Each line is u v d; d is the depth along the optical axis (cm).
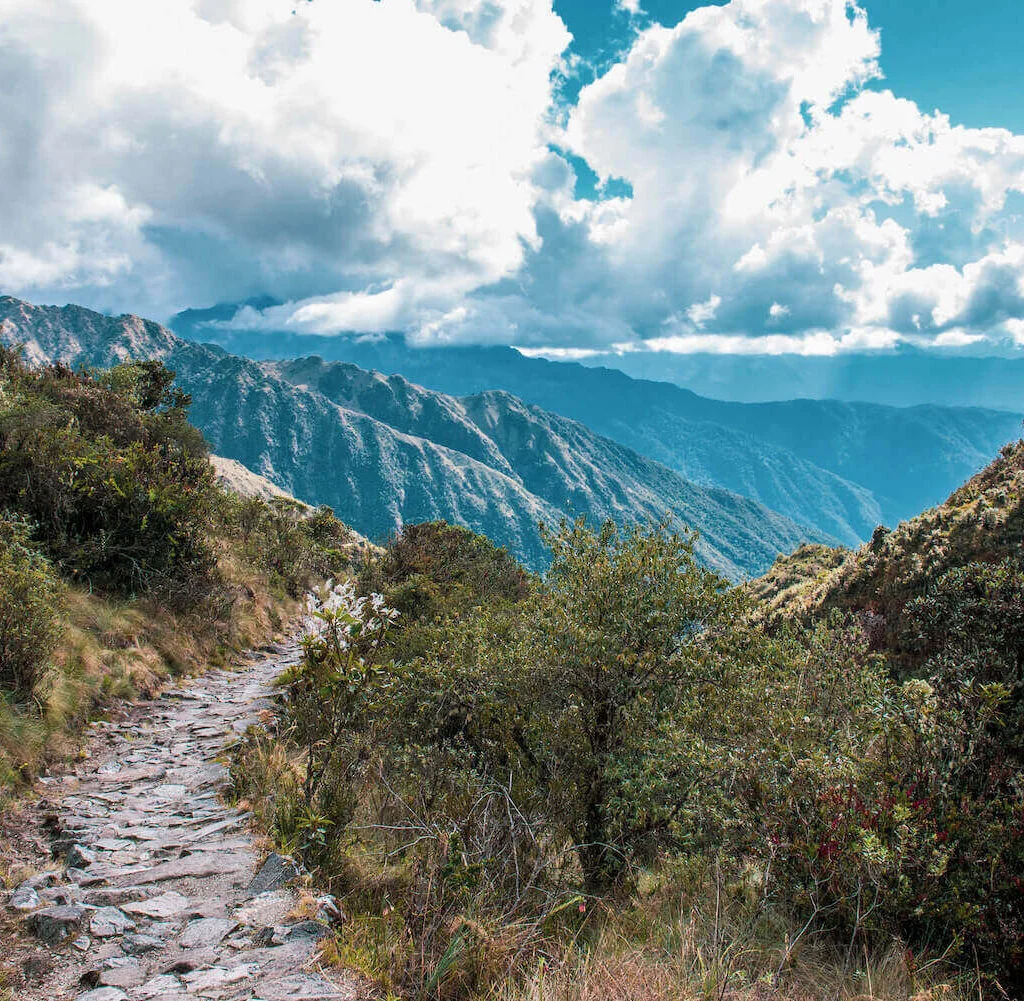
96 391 1666
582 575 690
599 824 616
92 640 982
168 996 312
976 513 1816
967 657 514
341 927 391
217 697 1061
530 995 317
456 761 706
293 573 2166
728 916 438
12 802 594
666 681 652
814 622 809
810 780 472
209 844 522
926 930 402
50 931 377
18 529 992
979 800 433
